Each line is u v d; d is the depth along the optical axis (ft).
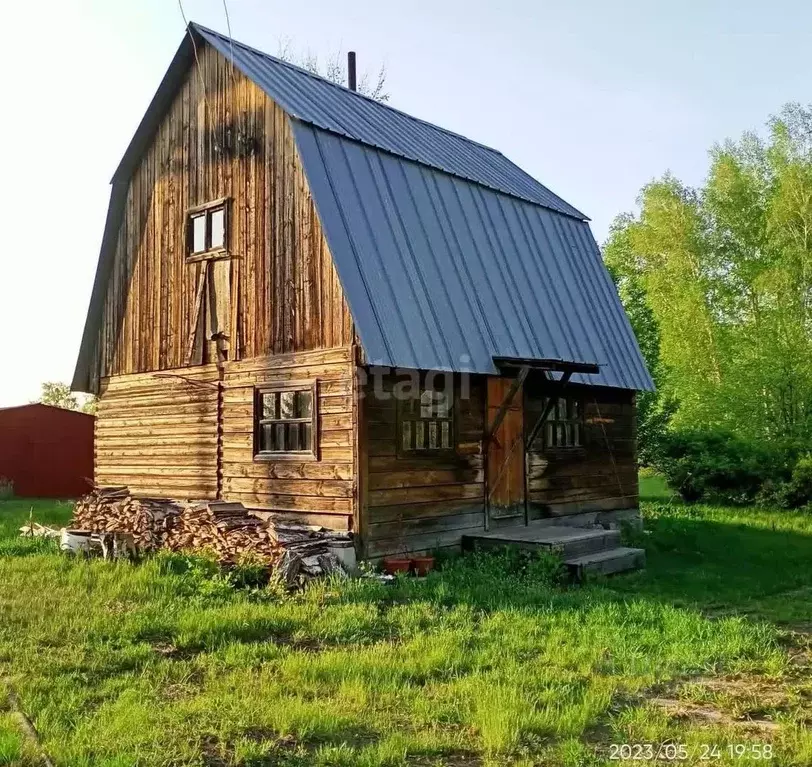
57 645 26.35
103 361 60.03
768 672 25.14
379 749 18.30
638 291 110.01
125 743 18.31
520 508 50.83
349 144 45.68
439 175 51.06
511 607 32.81
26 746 18.07
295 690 22.36
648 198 135.13
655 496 92.32
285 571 35.60
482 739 19.24
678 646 27.40
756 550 53.47
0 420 95.09
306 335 43.21
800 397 88.22
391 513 41.63
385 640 28.12
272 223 45.70
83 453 98.43
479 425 47.93
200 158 51.42
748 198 129.80
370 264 41.96
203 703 20.94
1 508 76.84
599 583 41.19
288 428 44.57
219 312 49.37
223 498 48.03
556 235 60.03
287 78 52.16
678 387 109.50
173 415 52.60
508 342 47.50
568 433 56.49
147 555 42.52
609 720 20.85
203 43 51.26
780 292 118.32
